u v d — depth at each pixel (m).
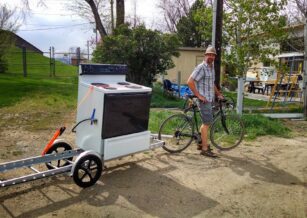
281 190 4.75
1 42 21.48
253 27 9.31
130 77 14.98
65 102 11.59
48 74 22.39
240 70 9.69
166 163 5.60
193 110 6.18
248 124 8.29
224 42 9.70
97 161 4.52
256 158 6.10
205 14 9.77
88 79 4.90
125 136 4.89
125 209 4.01
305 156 6.32
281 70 10.66
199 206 4.18
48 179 4.71
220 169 5.45
